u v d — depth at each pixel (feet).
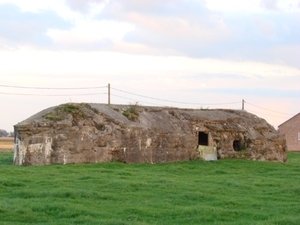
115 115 123.65
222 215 60.44
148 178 90.43
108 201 67.05
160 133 125.18
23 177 84.79
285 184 90.12
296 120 271.69
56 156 110.11
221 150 136.26
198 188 80.12
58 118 113.80
